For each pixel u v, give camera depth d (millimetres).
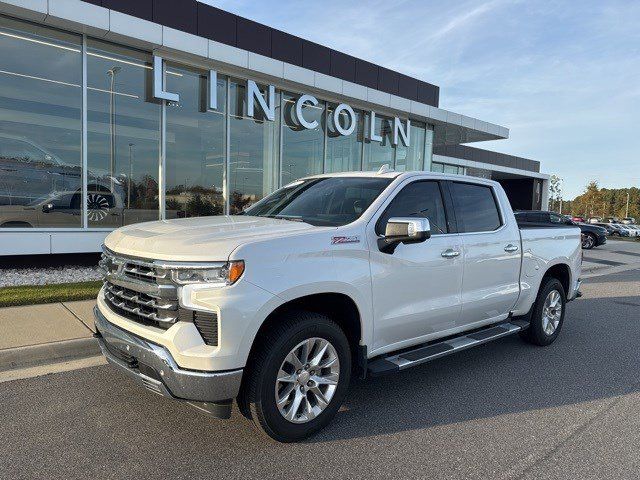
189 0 11109
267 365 3119
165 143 10906
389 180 4227
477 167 36406
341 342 3514
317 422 3438
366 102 14406
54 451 3145
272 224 3678
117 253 3453
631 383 4754
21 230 8703
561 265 6121
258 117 12516
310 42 13617
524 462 3193
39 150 9469
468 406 4086
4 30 8867
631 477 3033
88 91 9789
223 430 3492
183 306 2965
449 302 4371
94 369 4590
